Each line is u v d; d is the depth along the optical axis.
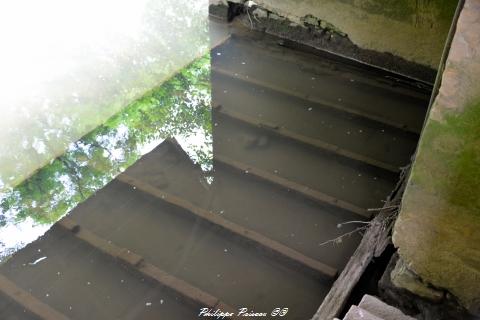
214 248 3.12
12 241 3.12
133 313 2.80
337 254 3.09
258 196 3.44
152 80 4.41
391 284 2.44
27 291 2.87
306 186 3.46
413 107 4.14
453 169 1.88
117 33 4.93
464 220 1.97
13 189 3.44
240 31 5.09
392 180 3.54
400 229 2.17
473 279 2.10
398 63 4.45
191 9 5.35
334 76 4.50
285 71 4.57
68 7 5.21
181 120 4.03
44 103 4.10
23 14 5.08
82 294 2.88
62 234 3.16
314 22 4.71
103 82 4.34
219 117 4.05
